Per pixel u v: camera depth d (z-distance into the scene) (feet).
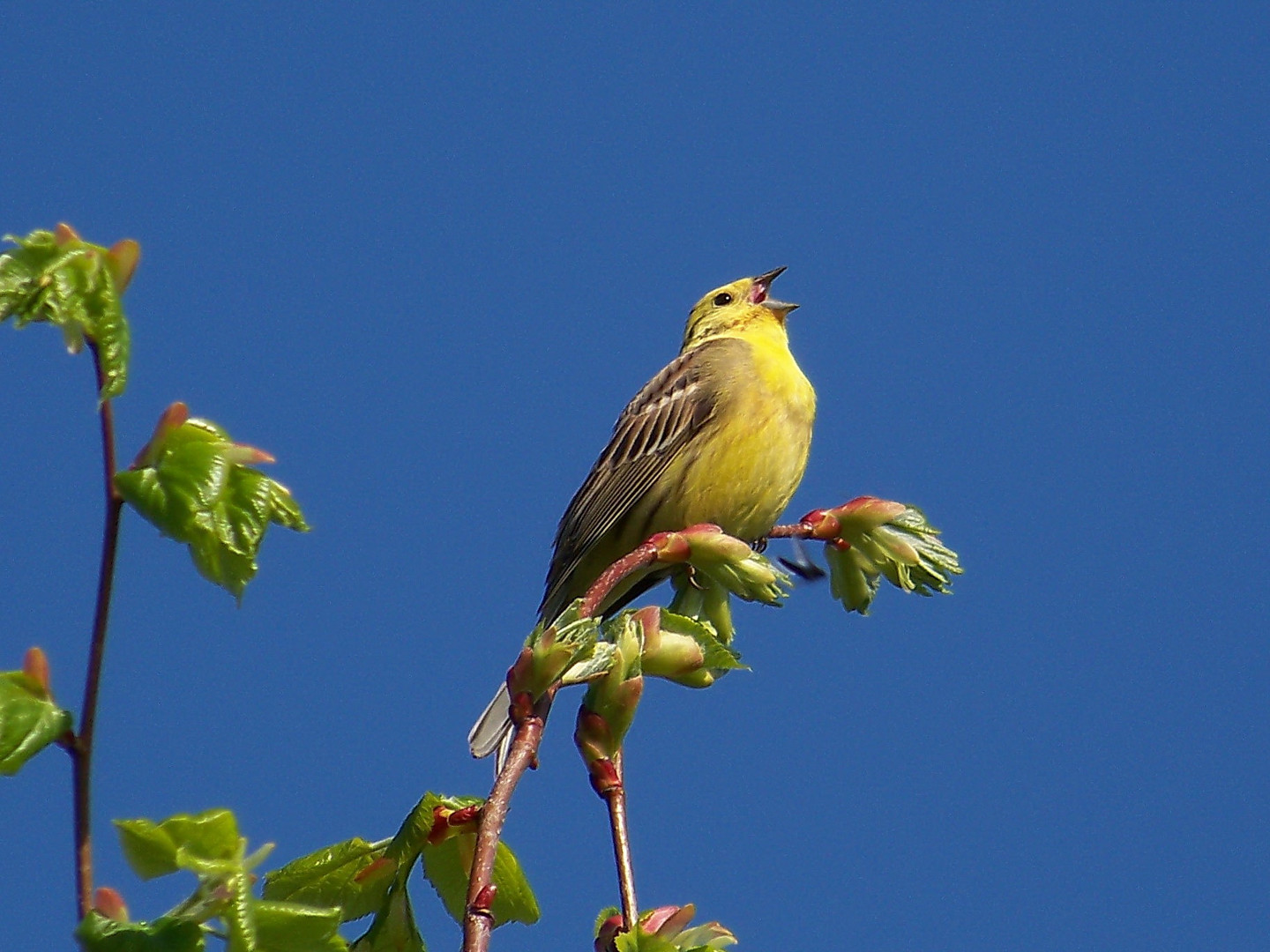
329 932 15.70
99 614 16.72
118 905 15.93
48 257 16.51
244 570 17.10
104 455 17.01
